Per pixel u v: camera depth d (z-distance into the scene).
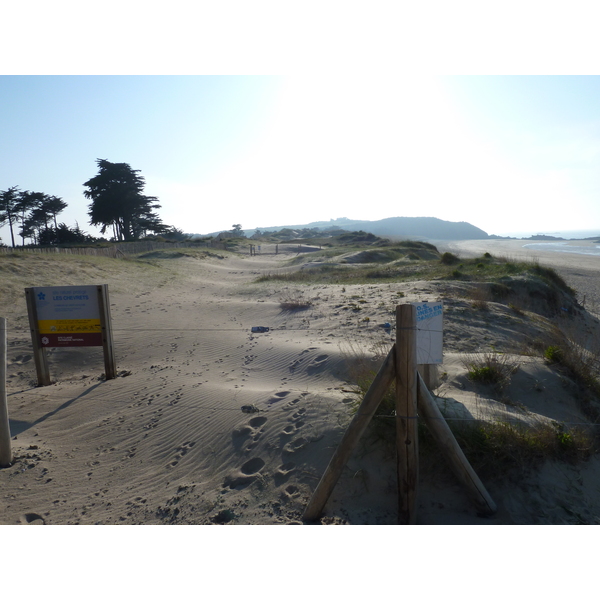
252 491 4.46
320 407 5.55
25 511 4.54
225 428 5.64
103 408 6.91
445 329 10.02
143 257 36.28
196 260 36.38
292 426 5.29
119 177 77.81
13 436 6.23
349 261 33.19
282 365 8.19
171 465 5.18
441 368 6.88
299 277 22.83
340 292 16.03
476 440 4.33
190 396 6.85
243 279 26.08
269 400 6.20
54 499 4.73
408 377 3.69
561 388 6.34
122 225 79.88
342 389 6.25
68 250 27.06
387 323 10.66
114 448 5.72
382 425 4.66
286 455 4.84
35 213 83.44
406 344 3.66
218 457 5.14
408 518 3.78
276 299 15.98
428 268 23.23
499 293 15.48
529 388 6.21
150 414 6.46
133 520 4.30
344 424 4.99
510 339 9.59
